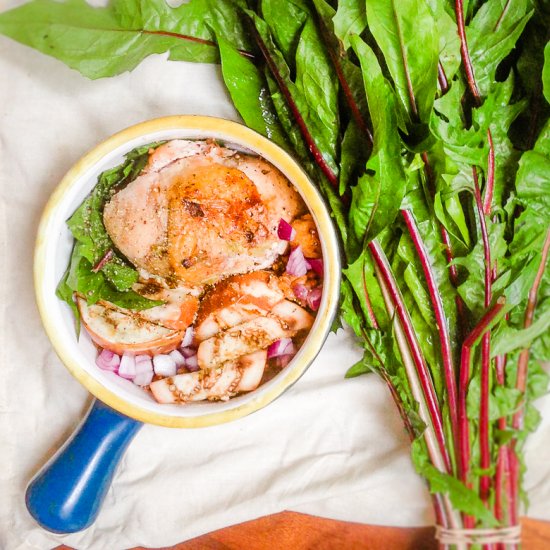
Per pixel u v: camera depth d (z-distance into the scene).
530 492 0.51
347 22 0.42
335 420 0.51
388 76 0.45
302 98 0.45
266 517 0.51
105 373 0.45
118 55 0.44
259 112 0.46
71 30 0.43
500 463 0.48
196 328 0.46
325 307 0.43
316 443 0.51
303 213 0.44
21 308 0.52
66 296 0.45
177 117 0.43
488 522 0.45
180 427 0.44
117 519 0.51
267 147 0.43
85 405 0.51
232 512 0.51
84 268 0.45
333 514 0.51
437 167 0.43
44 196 0.51
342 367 0.50
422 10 0.41
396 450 0.50
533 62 0.46
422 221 0.45
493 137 0.45
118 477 0.51
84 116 0.50
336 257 0.42
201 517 0.51
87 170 0.43
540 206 0.44
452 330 0.46
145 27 0.44
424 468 0.46
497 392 0.47
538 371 0.48
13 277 0.52
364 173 0.44
